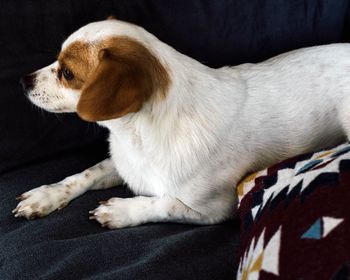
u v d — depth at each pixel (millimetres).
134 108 1125
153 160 1261
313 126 1393
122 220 1251
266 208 984
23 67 1375
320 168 947
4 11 1337
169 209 1287
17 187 1350
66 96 1282
